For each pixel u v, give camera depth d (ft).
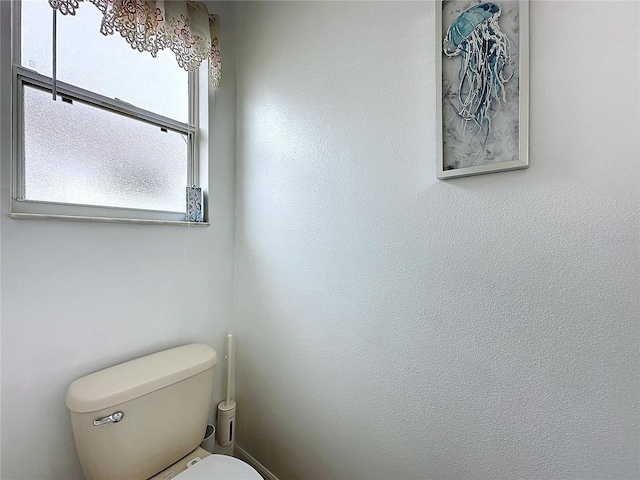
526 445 2.37
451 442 2.73
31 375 2.85
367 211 3.25
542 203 2.25
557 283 2.21
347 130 3.40
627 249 1.97
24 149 2.93
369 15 3.21
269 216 4.26
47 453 2.95
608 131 2.02
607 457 2.07
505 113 2.36
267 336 4.31
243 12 4.60
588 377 2.12
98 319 3.28
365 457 3.32
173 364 3.40
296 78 3.91
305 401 3.87
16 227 2.75
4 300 2.70
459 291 2.66
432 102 2.78
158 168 4.06
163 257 3.86
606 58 2.02
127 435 2.85
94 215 3.40
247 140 4.57
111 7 2.97
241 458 4.73
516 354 2.39
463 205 2.62
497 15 2.37
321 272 3.66
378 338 3.19
